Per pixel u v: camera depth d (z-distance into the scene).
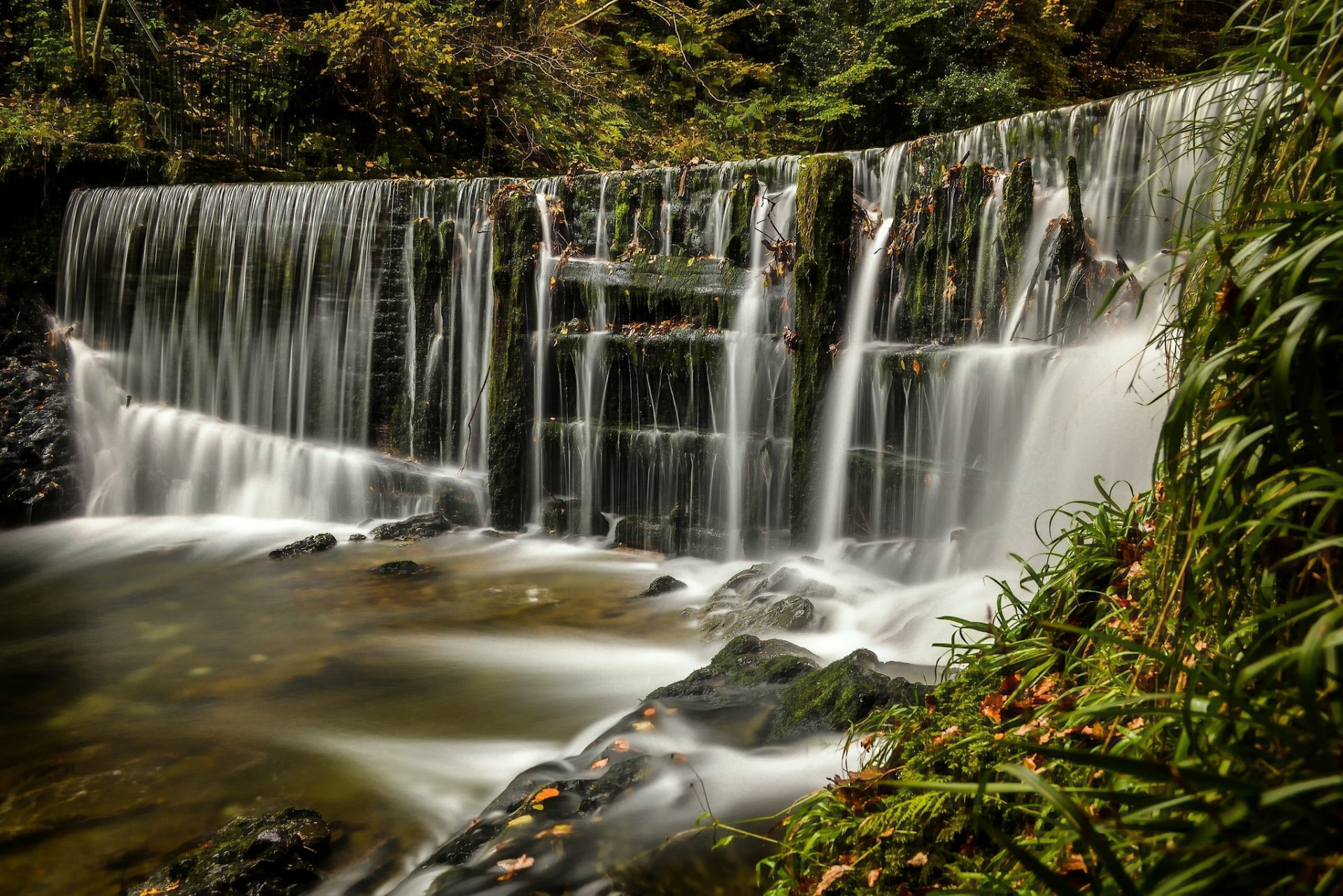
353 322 9.92
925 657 5.12
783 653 4.81
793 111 17.52
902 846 2.31
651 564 8.10
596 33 18.34
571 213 9.19
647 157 15.84
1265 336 1.50
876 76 15.76
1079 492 5.53
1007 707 2.56
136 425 10.62
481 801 4.05
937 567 6.37
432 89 14.05
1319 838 1.16
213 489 10.26
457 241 9.44
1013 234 6.51
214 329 10.52
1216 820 1.19
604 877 2.87
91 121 12.13
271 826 3.65
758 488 7.88
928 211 7.08
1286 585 1.66
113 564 8.23
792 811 3.16
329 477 9.83
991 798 2.22
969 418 6.40
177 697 5.28
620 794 3.37
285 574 7.81
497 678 5.47
